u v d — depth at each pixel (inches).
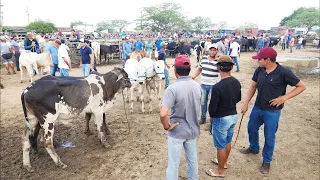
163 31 3132.4
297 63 720.3
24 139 192.1
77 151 222.2
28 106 187.6
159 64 309.6
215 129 169.0
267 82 174.2
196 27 3971.5
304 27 3053.6
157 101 367.9
